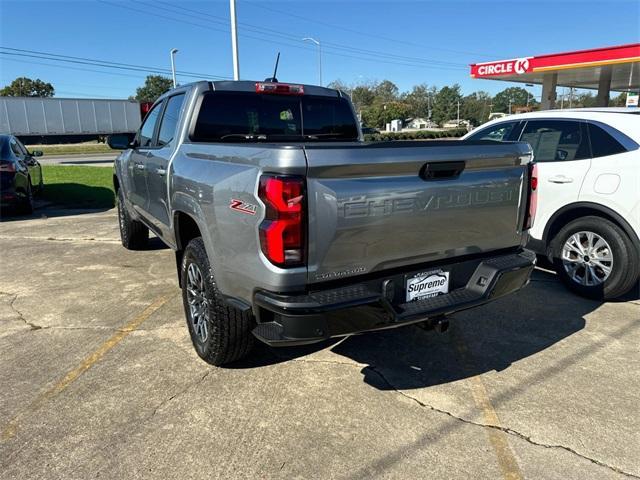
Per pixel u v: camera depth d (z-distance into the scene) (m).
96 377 3.46
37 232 8.27
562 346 3.92
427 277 3.11
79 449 2.71
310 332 2.62
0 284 5.46
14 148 10.11
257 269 2.74
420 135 57.25
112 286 5.38
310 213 2.59
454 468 2.56
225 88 4.35
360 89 114.69
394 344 4.00
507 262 3.36
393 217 2.84
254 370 3.56
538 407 3.10
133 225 6.64
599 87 25.44
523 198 3.48
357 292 2.76
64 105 35.09
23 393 3.26
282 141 4.71
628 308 4.68
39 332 4.20
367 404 3.14
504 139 5.68
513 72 21.05
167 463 2.60
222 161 3.17
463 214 3.15
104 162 28.41
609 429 2.88
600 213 4.78
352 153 2.65
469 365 3.65
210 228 3.16
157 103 5.24
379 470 2.55
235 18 18.44
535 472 2.53
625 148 4.60
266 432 2.86
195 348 3.77
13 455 2.66
